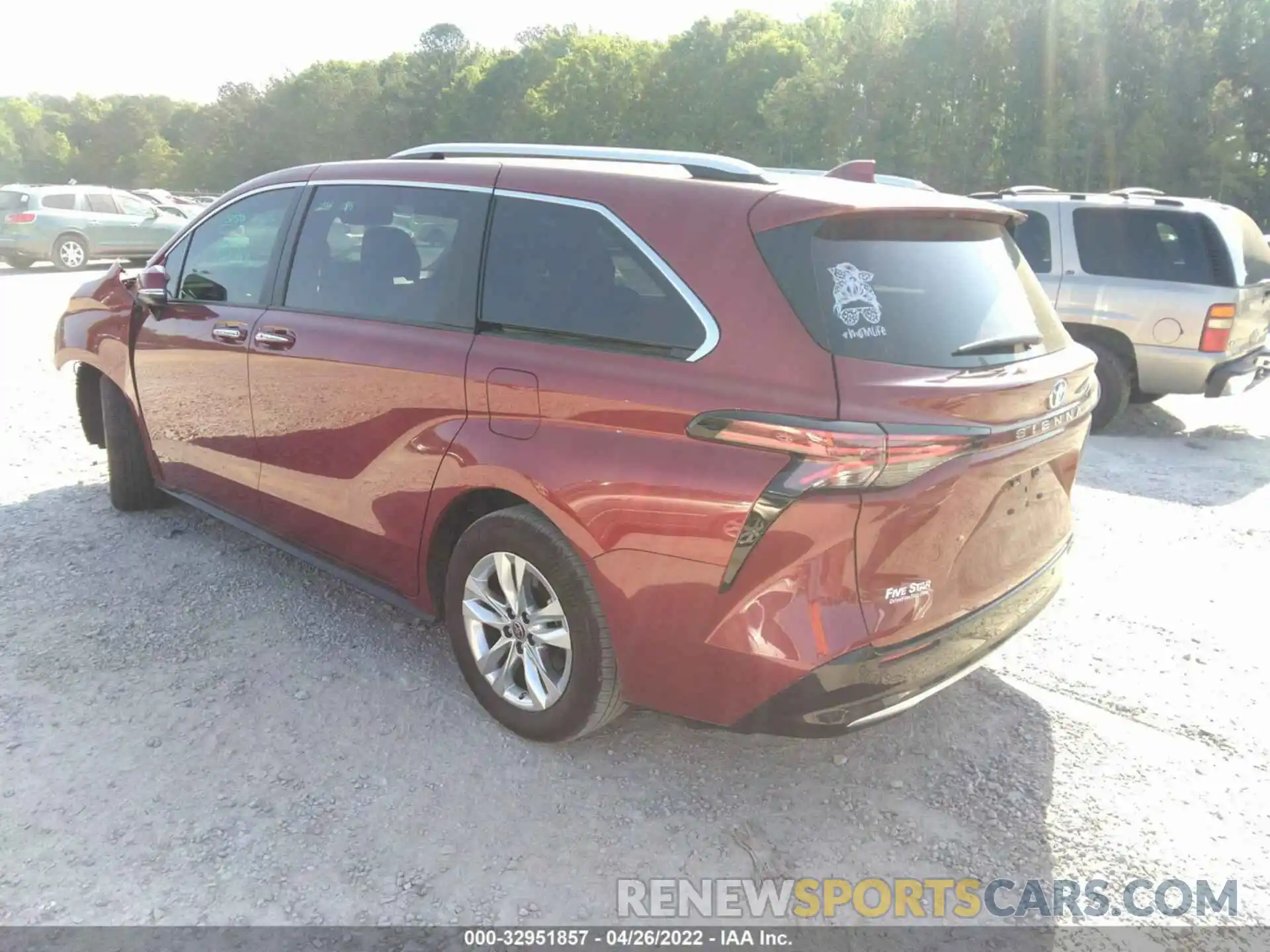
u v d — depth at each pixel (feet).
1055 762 10.62
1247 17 209.56
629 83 353.72
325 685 11.64
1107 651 13.14
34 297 48.06
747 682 8.52
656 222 9.27
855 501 7.97
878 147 256.32
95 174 497.87
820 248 8.53
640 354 9.04
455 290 10.70
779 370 8.23
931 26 242.37
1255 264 25.27
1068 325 25.31
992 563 9.46
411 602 11.65
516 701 10.48
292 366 12.27
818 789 10.09
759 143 297.33
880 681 8.37
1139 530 17.76
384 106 442.91
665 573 8.73
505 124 389.60
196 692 11.38
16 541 15.56
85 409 18.10
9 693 11.18
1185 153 212.23
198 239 14.55
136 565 14.82
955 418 8.26
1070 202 25.35
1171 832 9.54
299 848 8.89
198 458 14.51
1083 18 220.02
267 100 459.32
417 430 10.69
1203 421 27.22
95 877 8.43
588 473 9.07
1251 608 14.52
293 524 13.05
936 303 8.95
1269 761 10.68
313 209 12.69
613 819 9.50
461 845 9.04
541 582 9.86
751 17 332.60
